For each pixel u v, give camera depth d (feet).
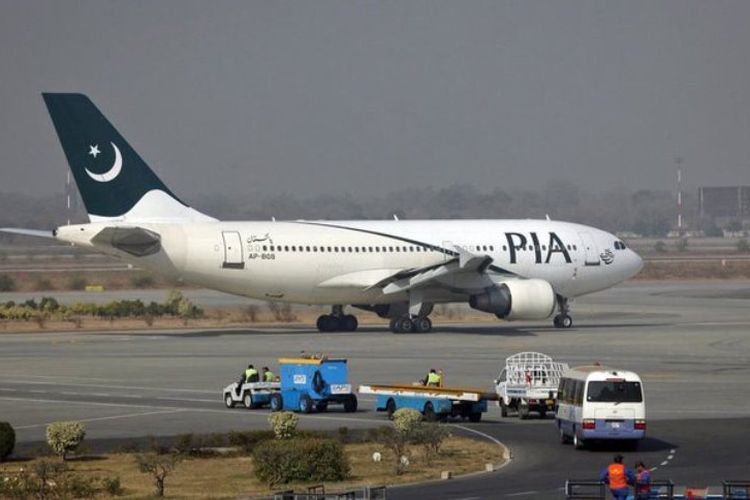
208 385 633.61
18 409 550.77
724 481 364.58
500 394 537.24
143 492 375.25
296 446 393.29
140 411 543.80
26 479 386.32
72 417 527.40
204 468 414.41
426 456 427.74
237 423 508.94
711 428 488.44
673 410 537.24
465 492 365.61
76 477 396.37
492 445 454.81
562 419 456.45
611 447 445.37
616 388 433.07
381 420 518.78
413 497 359.46
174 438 470.39
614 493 342.23
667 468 401.49
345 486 380.78
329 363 542.98
